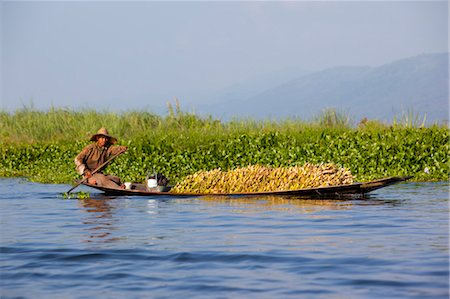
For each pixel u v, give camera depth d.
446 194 41.81
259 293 18.95
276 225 29.75
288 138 61.56
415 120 64.00
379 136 58.84
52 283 20.31
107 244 25.75
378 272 20.78
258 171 42.00
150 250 24.50
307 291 19.03
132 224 30.70
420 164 54.66
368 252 23.59
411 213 33.22
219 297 18.69
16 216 33.78
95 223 31.17
